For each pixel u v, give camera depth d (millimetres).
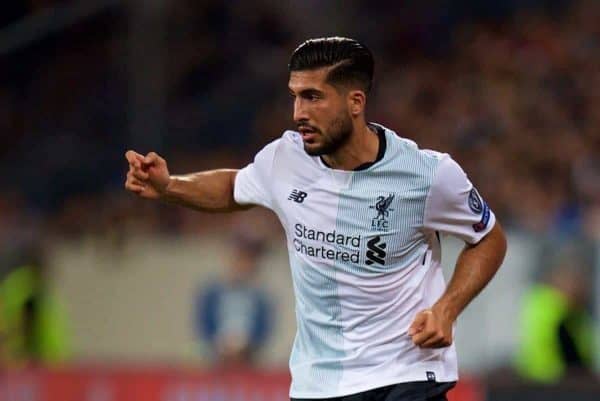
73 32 56719
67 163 52062
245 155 50094
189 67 54531
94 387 34594
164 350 41438
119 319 42219
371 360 17781
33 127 55500
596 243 35406
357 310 17797
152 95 46656
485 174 43938
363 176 17625
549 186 42500
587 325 34969
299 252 18016
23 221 47656
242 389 32250
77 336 42938
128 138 49156
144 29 46781
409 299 17812
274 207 18344
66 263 43250
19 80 57656
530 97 47125
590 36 49312
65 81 56438
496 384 28188
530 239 36219
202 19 55719
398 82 50938
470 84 48969
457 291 17625
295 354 18344
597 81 47000
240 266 36094
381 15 53469
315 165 17875
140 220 44812
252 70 53875
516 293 36094
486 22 52000
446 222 17797
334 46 17359
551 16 51125
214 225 43250
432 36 52156
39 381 35438
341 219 17672
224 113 52125
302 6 54188
